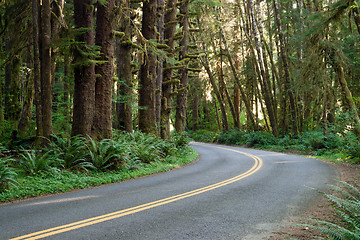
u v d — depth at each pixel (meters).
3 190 7.99
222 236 4.88
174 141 21.94
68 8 18.33
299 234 5.13
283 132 29.92
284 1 28.50
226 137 38.28
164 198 7.58
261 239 4.81
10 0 16.45
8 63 18.30
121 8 12.95
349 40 22.19
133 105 19.23
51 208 6.49
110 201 7.21
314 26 17.14
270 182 10.10
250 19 36.50
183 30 26.72
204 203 7.10
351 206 4.90
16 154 11.53
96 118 12.85
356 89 22.38
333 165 14.76
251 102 42.91
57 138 11.88
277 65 31.77
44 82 11.99
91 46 11.50
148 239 4.64
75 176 10.36
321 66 20.77
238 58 44.09
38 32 12.69
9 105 17.50
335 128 21.89
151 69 19.03
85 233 4.82
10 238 4.51
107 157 11.92
